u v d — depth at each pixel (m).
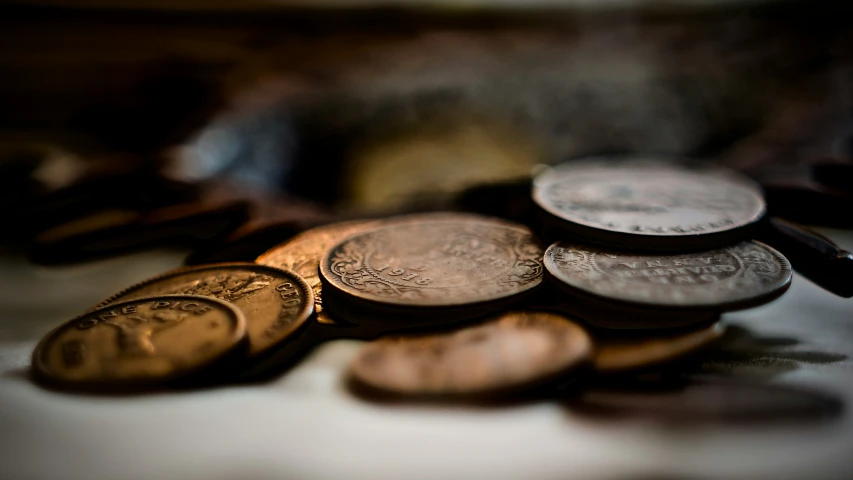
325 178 0.21
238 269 0.13
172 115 0.24
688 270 0.13
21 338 0.13
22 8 0.25
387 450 0.11
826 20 0.26
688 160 0.20
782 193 0.15
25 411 0.11
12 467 0.11
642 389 0.12
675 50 0.27
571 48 0.29
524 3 0.30
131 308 0.12
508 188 0.16
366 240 0.14
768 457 0.11
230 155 0.19
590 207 0.14
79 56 0.25
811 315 0.13
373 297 0.12
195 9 0.27
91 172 0.17
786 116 0.20
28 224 0.16
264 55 0.27
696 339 0.12
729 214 0.14
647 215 0.14
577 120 0.23
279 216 0.15
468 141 0.22
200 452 0.11
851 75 0.22
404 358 0.12
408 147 0.22
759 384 0.12
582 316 0.12
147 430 0.11
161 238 0.15
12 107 0.24
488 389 0.11
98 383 0.12
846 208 0.14
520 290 0.12
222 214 0.15
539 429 0.11
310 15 0.29
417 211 0.16
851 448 0.11
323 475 0.11
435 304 0.12
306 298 0.13
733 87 0.24
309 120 0.22
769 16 0.27
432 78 0.25
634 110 0.23
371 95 0.24
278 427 0.11
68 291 0.14
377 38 0.29
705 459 0.11
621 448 0.11
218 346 0.12
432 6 0.30
